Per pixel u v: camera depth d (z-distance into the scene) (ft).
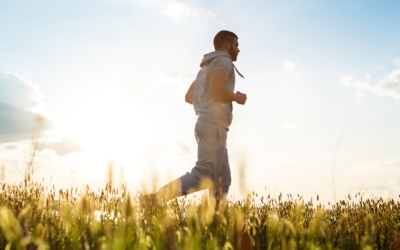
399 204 9.91
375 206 9.14
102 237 4.26
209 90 12.14
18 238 3.64
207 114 11.84
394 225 7.45
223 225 4.76
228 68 12.00
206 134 11.67
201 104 12.26
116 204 5.85
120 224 5.00
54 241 4.33
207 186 11.59
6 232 3.60
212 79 11.78
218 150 11.78
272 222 4.70
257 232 4.57
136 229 4.55
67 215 5.14
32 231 4.67
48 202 6.63
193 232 4.12
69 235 4.65
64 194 7.03
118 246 3.83
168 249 3.56
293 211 6.42
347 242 5.70
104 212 6.07
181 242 4.12
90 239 4.52
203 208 4.99
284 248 3.93
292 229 4.03
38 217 5.62
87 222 5.20
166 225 3.79
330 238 5.68
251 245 3.90
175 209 6.79
